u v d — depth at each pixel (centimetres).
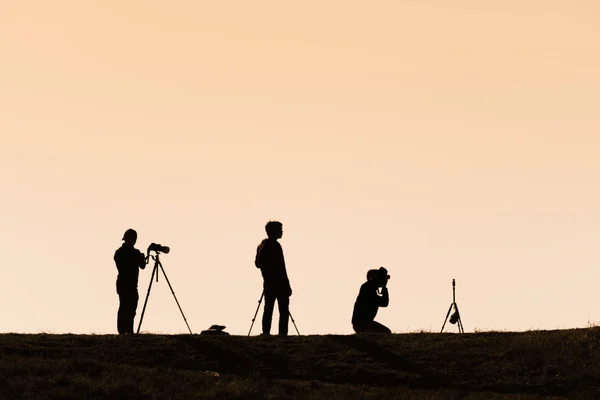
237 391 5950
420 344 6725
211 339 6800
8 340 6738
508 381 6303
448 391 6091
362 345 6719
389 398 5938
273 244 7262
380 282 7406
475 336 6888
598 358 6469
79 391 5912
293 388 6069
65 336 6875
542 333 6938
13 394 5844
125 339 6788
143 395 5916
